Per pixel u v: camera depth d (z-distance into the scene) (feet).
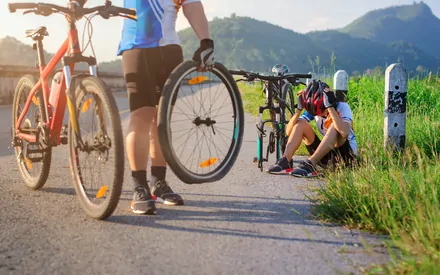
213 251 7.91
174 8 10.75
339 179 11.34
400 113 16.48
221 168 11.12
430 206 8.21
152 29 10.51
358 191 10.25
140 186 10.41
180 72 10.02
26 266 7.11
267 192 12.76
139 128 10.42
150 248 8.03
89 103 9.90
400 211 8.92
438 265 6.30
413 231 8.08
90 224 9.45
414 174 11.07
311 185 13.51
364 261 7.36
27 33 12.13
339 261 7.40
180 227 9.33
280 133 16.34
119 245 8.16
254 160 17.37
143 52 10.47
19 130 12.83
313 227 9.39
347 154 14.90
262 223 9.68
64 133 11.64
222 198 12.03
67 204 11.09
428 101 25.73
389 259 7.40
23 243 8.19
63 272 6.90
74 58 10.23
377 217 9.20
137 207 10.24
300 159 18.81
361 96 28.81
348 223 9.52
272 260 7.48
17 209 10.53
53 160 17.66
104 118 9.60
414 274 6.29
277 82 16.46
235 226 9.44
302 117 16.35
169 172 15.57
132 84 10.51
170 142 9.98
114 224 9.48
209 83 10.85
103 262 7.32
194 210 10.75
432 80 29.55
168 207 11.00
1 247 7.95
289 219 10.02
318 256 7.65
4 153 19.31
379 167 12.49
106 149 9.61
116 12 10.09
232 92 11.18
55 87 11.09
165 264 7.27
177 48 10.87
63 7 9.76
